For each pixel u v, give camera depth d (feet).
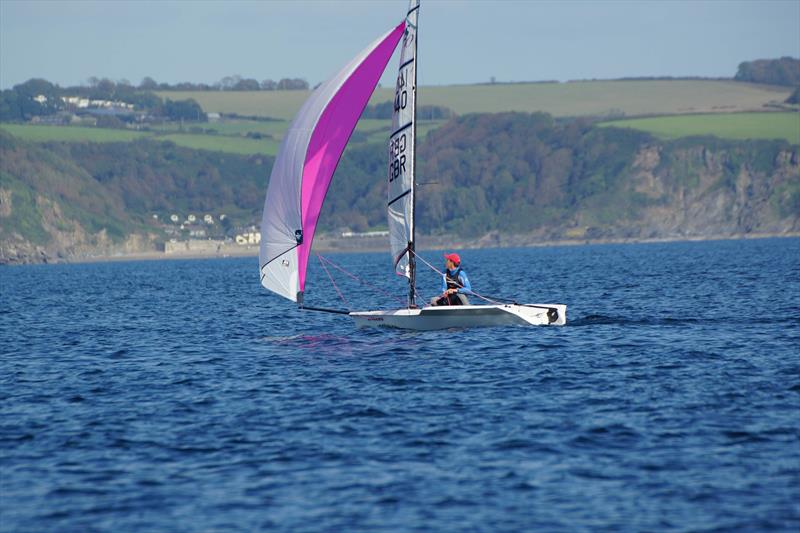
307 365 320.29
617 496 176.65
